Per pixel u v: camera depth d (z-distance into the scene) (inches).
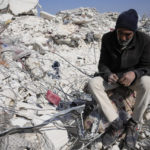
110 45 107.2
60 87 148.9
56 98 129.7
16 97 122.3
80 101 119.6
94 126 105.6
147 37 104.3
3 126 98.0
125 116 110.2
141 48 103.3
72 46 262.1
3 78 135.2
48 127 104.1
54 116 104.5
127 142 106.8
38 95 135.1
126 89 117.0
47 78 162.6
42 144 95.7
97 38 285.7
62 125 107.7
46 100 131.6
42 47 212.5
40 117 108.7
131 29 95.1
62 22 318.3
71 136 108.1
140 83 101.0
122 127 107.8
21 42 211.3
